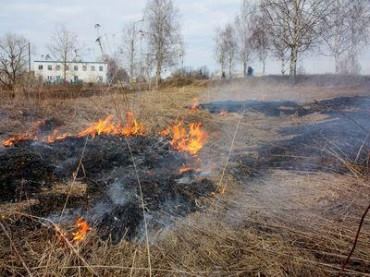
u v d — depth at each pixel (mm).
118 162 5383
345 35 27172
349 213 4160
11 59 14875
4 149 5930
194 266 3182
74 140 6375
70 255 3201
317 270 3115
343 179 5211
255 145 7262
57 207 4059
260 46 30484
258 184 5086
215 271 3109
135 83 14141
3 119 8883
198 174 5285
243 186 4992
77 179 4840
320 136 7539
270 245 3490
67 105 11094
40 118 9258
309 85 24562
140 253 3344
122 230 3674
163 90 22562
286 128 9133
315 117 10672
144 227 3738
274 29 27219
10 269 3070
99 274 3053
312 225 3881
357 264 3209
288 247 3443
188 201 4336
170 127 8758
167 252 3385
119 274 3066
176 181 4855
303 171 5609
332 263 3215
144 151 5879
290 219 4020
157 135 7156
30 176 4859
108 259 3238
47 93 12867
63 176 4953
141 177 4754
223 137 8000
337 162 5906
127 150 5801
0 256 3229
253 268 3150
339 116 10109
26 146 6094
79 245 3379
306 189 4875
